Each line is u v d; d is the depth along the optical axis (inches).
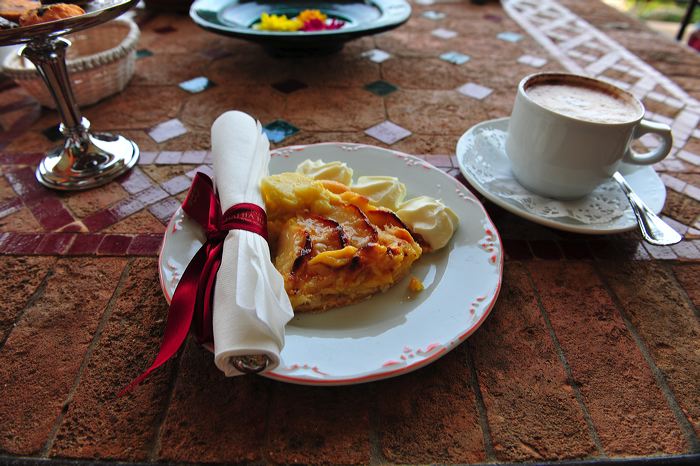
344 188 14.4
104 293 13.3
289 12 30.9
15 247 14.6
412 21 33.8
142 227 15.4
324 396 11.3
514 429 10.9
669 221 16.2
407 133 20.3
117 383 11.4
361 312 12.3
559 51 28.9
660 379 11.9
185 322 11.0
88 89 21.3
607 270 14.5
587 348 12.4
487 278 12.8
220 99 22.7
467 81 24.9
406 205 14.5
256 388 11.4
